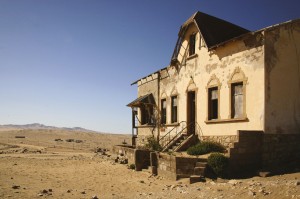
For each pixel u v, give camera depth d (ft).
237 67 56.08
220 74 60.54
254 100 51.52
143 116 97.14
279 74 51.06
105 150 138.72
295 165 47.52
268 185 34.09
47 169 67.41
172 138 74.28
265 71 49.83
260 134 49.14
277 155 49.57
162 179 51.49
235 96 57.06
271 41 50.85
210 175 46.96
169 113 80.28
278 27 51.31
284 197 28.84
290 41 52.70
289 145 50.72
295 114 51.75
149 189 43.62
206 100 64.49
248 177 44.88
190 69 71.26
